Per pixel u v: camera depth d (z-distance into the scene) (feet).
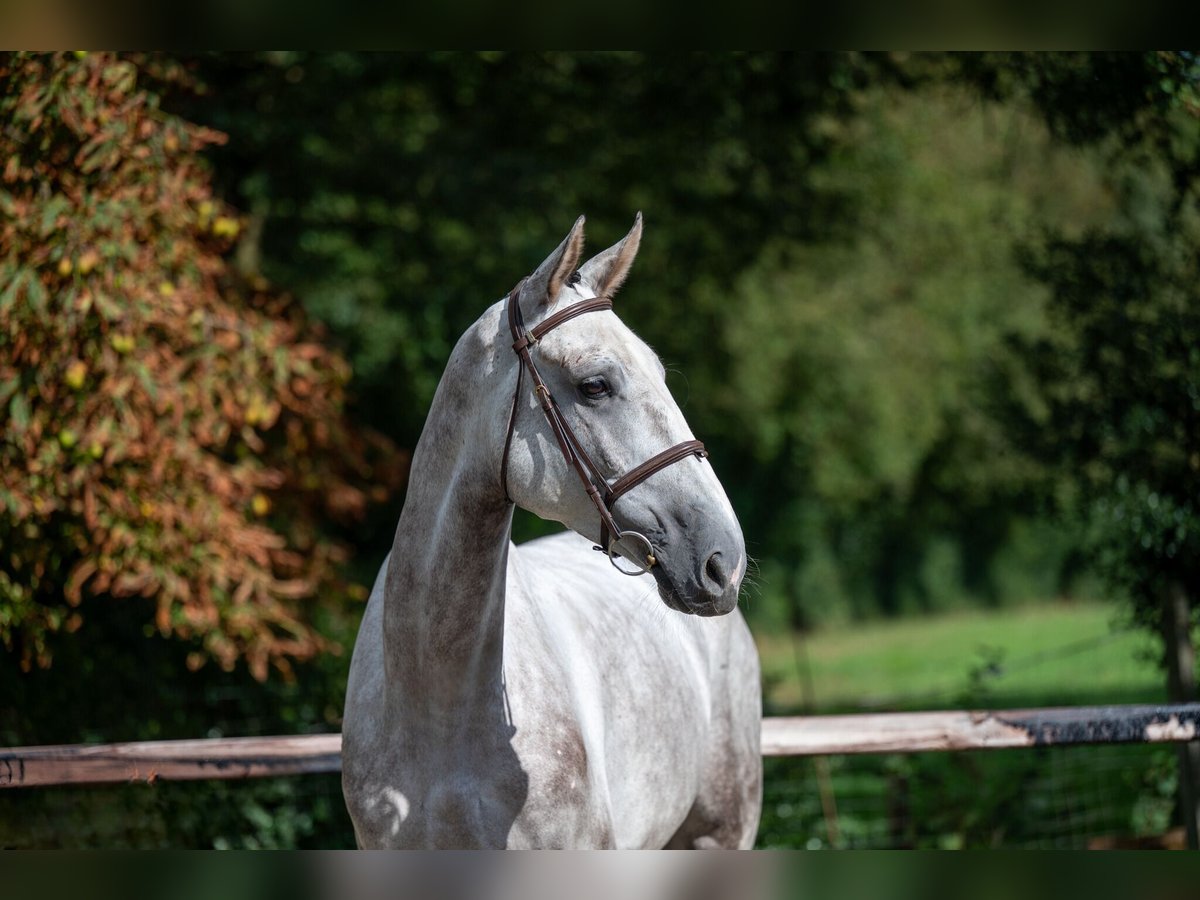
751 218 59.57
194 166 31.76
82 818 28.50
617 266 14.57
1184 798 29.37
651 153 54.70
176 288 29.25
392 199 51.72
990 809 32.14
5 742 29.04
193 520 28.07
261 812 30.45
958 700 37.76
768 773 34.81
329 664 34.58
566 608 16.78
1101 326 37.27
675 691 18.03
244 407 30.55
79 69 26.58
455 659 13.91
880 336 90.27
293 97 45.98
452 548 13.87
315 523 39.68
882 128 61.62
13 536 27.04
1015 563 109.40
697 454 13.14
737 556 12.70
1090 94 36.94
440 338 52.65
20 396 25.32
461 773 14.17
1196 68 33.42
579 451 13.20
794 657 80.84
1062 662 54.54
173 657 32.78
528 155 52.13
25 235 25.94
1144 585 34.94
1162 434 35.40
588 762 14.94
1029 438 39.34
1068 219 55.72
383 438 41.65
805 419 91.35
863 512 105.60
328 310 51.19
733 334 81.41
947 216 79.20
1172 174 36.65
